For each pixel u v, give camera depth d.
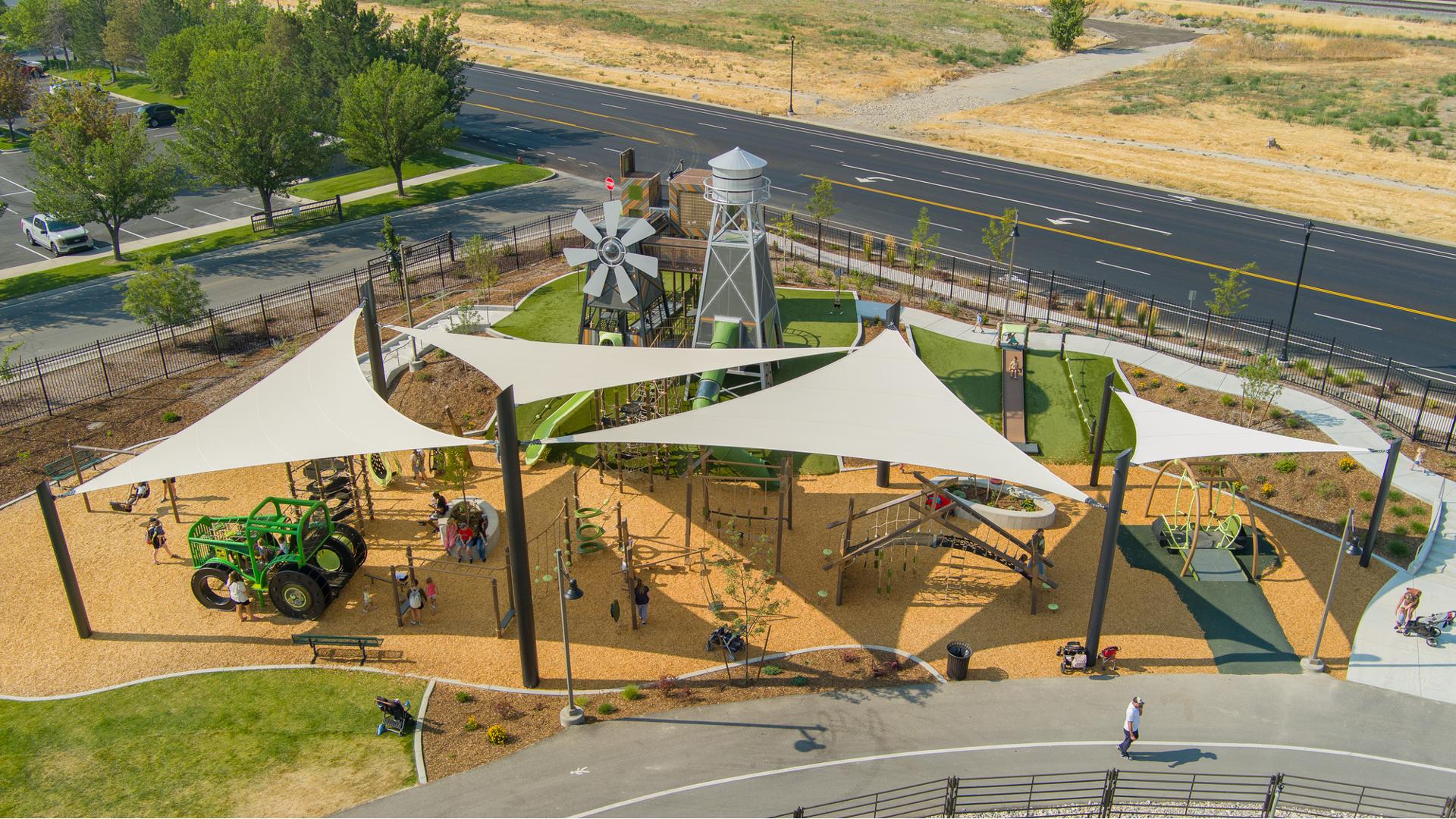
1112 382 32.75
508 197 64.25
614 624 26.30
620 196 41.59
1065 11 111.19
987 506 30.73
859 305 46.62
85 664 24.64
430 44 71.75
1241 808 20.34
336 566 27.59
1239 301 47.28
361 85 61.06
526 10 127.56
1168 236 56.50
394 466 32.59
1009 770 21.36
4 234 57.97
